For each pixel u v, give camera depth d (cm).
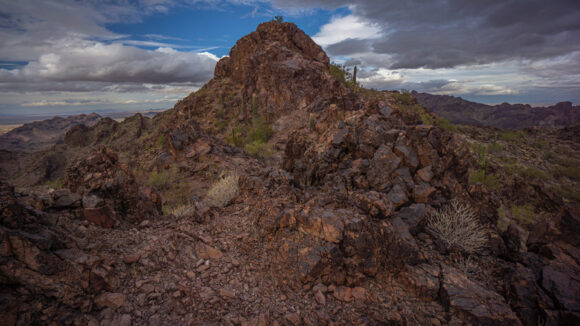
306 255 498
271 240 588
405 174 790
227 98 6059
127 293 450
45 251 406
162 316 420
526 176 2645
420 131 827
